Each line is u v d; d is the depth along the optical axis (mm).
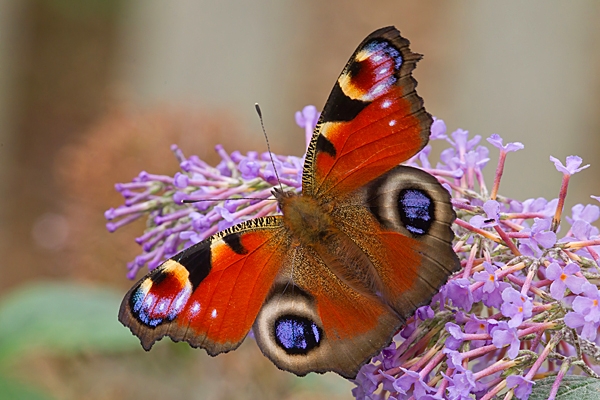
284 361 484
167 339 573
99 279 600
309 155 494
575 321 471
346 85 486
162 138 596
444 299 483
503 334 474
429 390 478
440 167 502
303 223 489
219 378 576
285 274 489
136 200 521
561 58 1071
